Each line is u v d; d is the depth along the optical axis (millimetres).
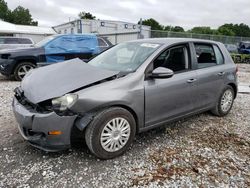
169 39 4047
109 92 2977
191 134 4000
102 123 2961
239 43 23453
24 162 3021
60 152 3264
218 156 3309
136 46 3955
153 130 4113
